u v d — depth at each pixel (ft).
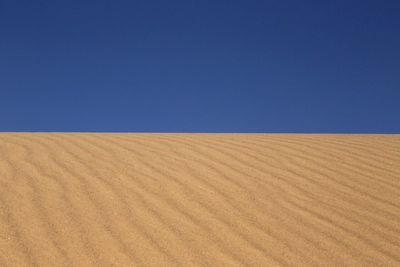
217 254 16.58
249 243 17.48
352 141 33.40
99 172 24.71
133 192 22.03
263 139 33.96
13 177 23.16
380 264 16.31
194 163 26.99
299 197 22.18
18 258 15.65
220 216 19.75
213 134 37.42
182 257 16.28
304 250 17.10
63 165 25.63
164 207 20.45
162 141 32.89
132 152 29.14
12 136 33.73
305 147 31.09
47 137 33.50
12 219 18.42
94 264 15.57
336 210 20.80
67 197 20.97
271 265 15.98
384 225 19.42
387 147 31.30
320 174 25.46
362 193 22.86
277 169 26.18
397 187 23.73
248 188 23.13
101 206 20.20
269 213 20.25
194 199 21.52
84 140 32.55
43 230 17.67
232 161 27.55
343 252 17.06
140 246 16.89
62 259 15.78
